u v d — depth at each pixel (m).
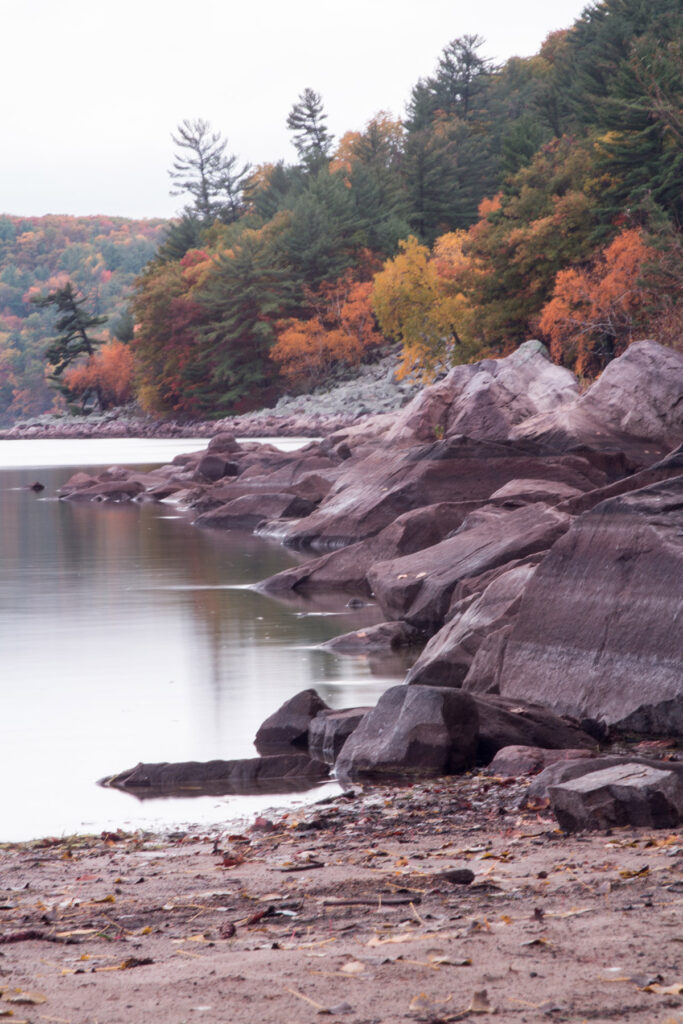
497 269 88.25
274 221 160.38
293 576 25.19
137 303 164.38
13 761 11.73
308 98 183.75
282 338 139.50
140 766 11.01
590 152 90.62
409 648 18.06
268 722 12.54
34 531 40.06
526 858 6.77
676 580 12.17
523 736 11.20
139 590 25.45
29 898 6.66
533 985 4.00
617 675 12.11
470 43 176.88
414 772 10.74
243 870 7.14
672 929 4.66
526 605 13.55
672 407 37.06
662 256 68.12
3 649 18.30
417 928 5.00
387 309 104.75
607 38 105.88
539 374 44.25
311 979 4.19
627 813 7.47
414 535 24.88
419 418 44.88
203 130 196.12
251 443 64.50
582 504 21.50
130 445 125.06
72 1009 3.97
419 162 150.88
